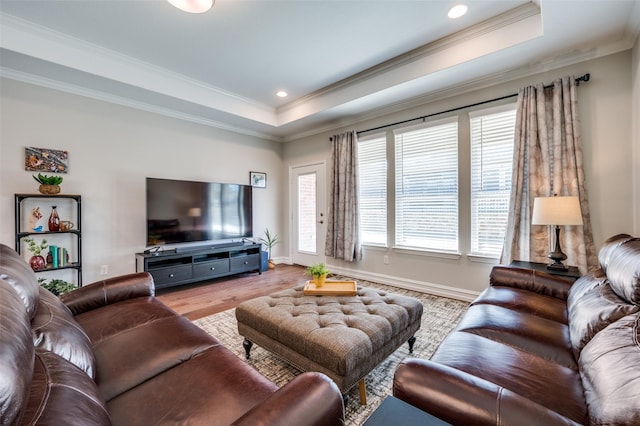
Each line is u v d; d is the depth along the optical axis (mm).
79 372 859
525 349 1332
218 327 2594
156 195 3703
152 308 1783
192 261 3855
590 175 2547
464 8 2348
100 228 3449
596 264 2500
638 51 2211
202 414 929
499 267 2254
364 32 2656
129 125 3676
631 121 2377
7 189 2879
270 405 757
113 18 2449
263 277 4457
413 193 3752
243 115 4266
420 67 3023
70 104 3232
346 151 4328
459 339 1390
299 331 1633
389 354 1789
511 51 2551
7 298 692
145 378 1127
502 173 3061
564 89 2598
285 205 5539
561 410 917
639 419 629
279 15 2414
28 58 2617
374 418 792
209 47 2893
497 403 774
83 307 1756
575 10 2023
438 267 3533
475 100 3213
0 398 443
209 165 4480
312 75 3504
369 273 4223
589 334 1204
